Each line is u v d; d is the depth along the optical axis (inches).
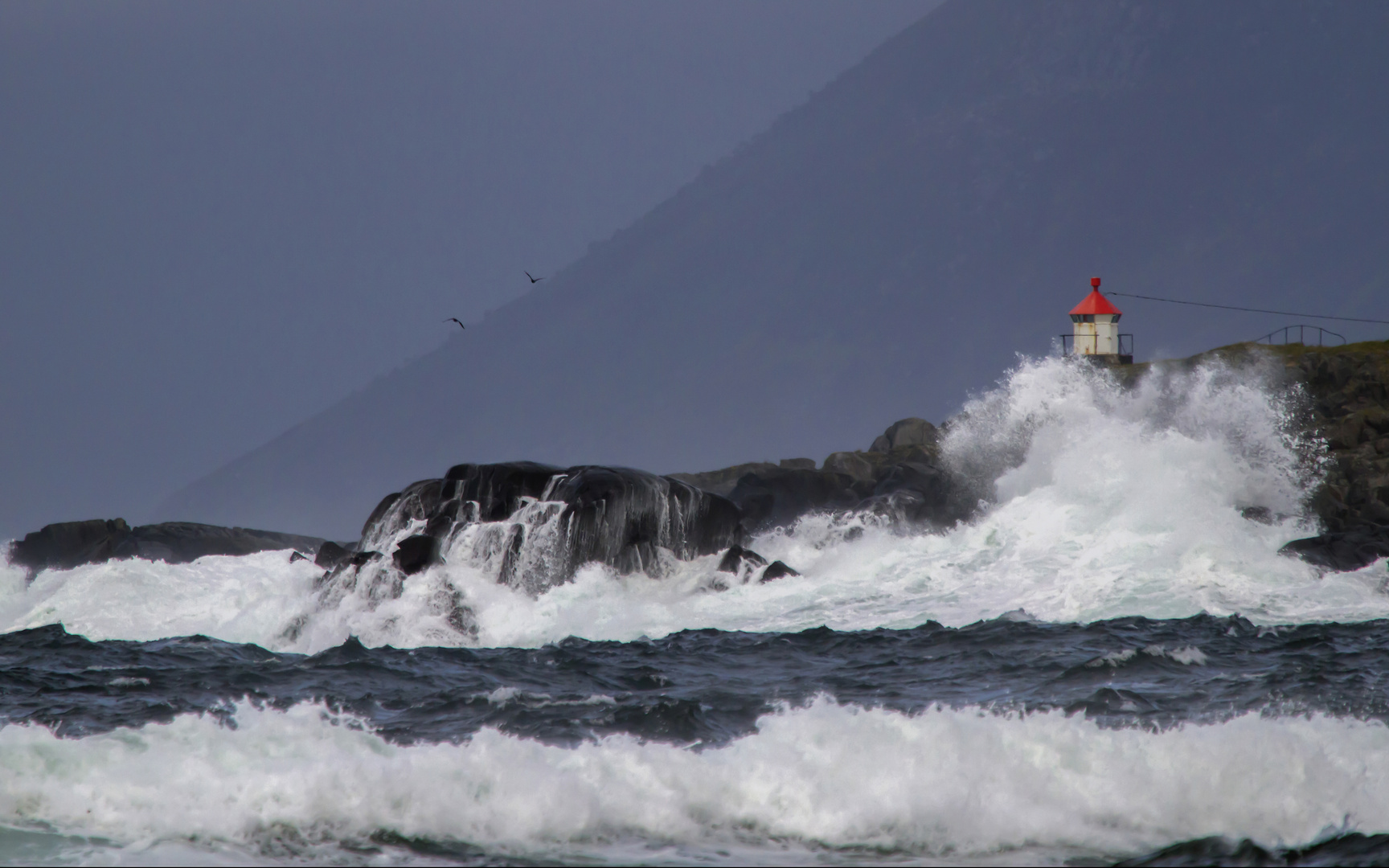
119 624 4072.3
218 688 2679.6
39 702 2484.0
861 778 1791.3
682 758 1823.3
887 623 3759.8
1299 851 1568.7
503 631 3831.2
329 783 1701.5
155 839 1587.1
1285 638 3267.7
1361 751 1855.3
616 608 4015.8
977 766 1820.9
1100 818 1707.7
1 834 1583.4
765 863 1577.3
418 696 2559.1
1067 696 2466.8
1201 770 1790.1
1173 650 2869.1
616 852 1604.3
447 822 1657.2
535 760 1813.5
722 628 3811.5
